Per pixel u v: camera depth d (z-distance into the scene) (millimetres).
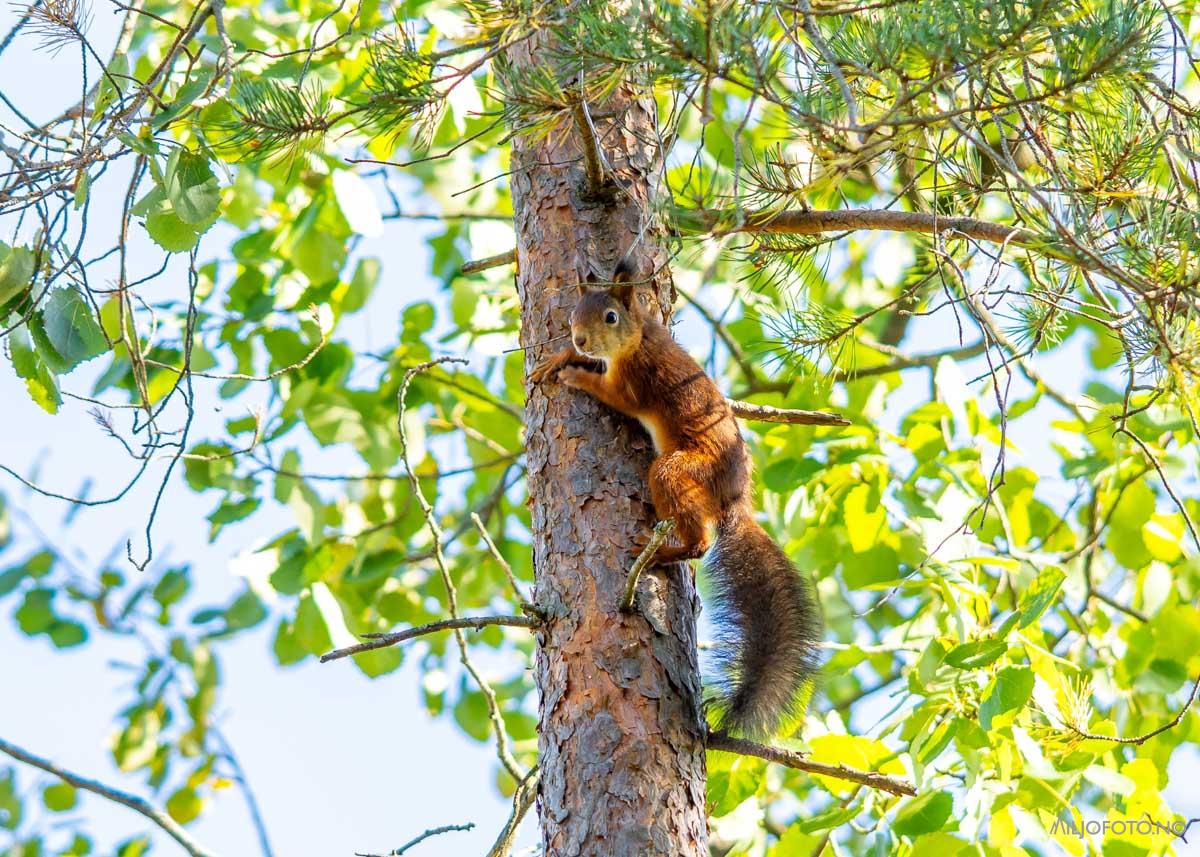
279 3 15828
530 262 8969
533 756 15117
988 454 12398
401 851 8430
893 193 9047
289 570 14297
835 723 11312
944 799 9383
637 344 9062
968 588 10430
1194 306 6035
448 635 16844
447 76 6957
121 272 7848
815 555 13898
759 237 8273
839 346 8859
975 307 6875
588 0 6512
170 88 9219
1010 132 7820
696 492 8781
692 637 8016
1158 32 6004
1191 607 12758
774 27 6543
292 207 15594
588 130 7566
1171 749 12734
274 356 15383
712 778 10609
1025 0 5848
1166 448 13906
